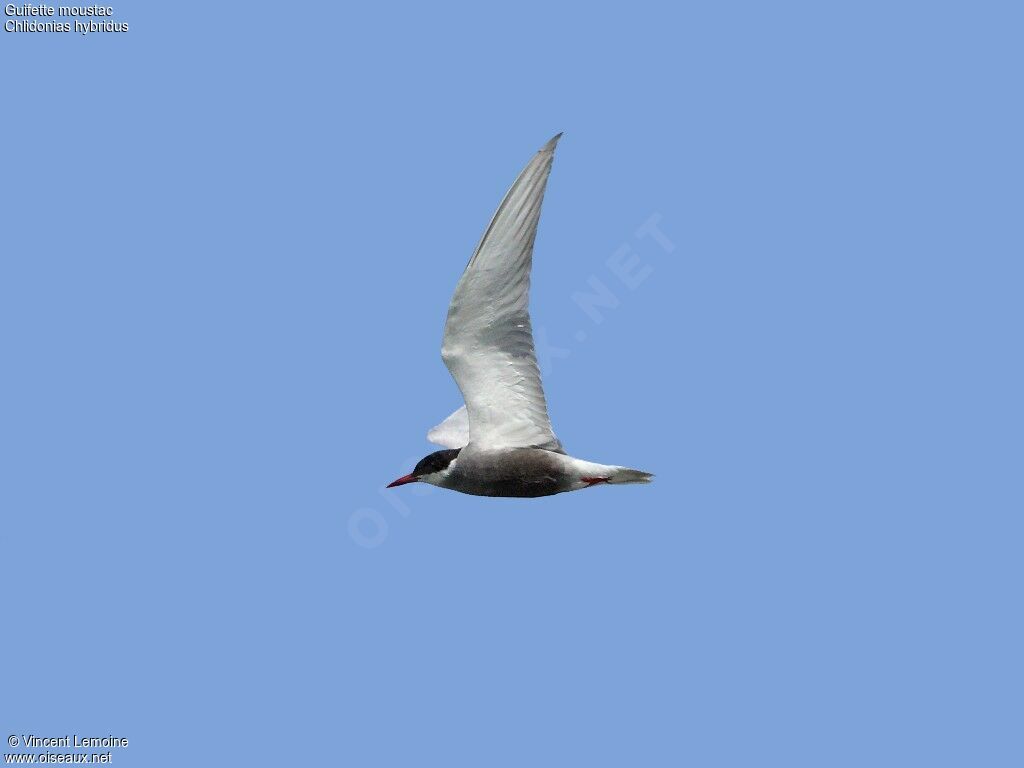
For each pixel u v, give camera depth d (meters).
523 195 14.91
